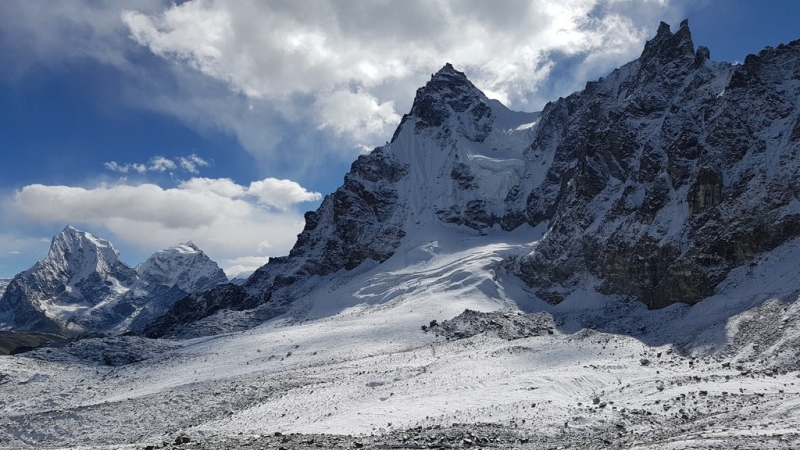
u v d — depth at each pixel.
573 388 59.88
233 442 37.25
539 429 43.62
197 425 61.38
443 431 42.97
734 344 73.06
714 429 39.25
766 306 79.19
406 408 54.50
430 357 88.19
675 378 60.12
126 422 65.00
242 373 92.81
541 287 138.75
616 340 81.69
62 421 65.81
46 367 108.81
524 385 59.84
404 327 114.94
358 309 148.38
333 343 108.25
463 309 125.38
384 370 79.00
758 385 53.22
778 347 65.38
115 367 113.19
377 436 41.50
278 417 59.44
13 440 62.69
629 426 43.66
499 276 144.12
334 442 37.91
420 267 165.38
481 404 54.12
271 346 112.12
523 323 109.12
